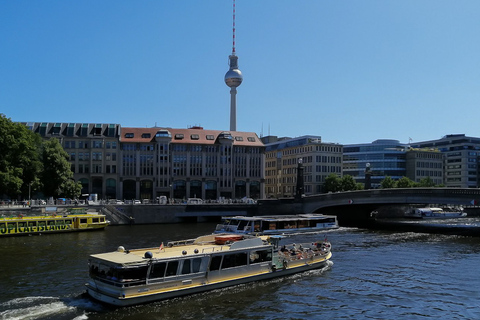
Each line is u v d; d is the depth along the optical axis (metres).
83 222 63.91
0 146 67.62
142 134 110.12
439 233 65.88
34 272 33.34
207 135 115.44
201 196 112.00
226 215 86.06
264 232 59.75
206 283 27.78
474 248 49.12
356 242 53.88
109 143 105.81
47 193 80.44
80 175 103.88
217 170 113.38
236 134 120.00
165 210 81.69
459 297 28.41
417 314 24.98
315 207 84.56
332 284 30.92
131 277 24.59
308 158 138.12
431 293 29.25
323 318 23.97
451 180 178.62
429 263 39.50
